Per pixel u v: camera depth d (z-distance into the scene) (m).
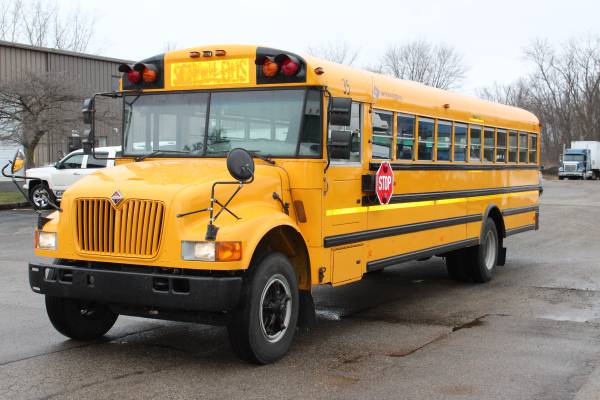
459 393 5.09
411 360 5.98
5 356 5.99
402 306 8.46
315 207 6.18
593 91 71.69
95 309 6.55
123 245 5.52
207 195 5.54
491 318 7.73
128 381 5.31
